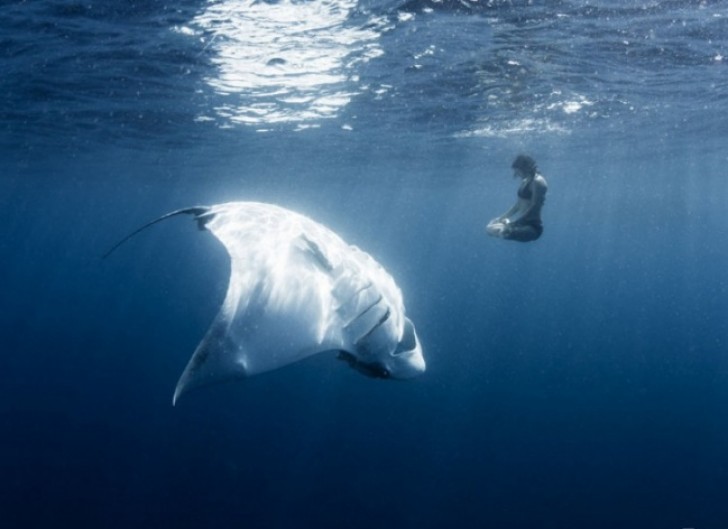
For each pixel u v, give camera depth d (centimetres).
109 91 1512
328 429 2475
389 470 2056
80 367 3547
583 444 2306
